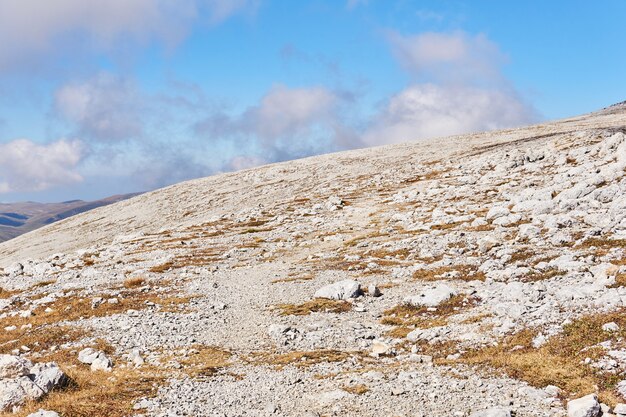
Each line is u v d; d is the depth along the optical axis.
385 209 67.19
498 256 35.12
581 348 17.50
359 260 42.56
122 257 57.19
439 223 51.53
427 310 27.22
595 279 24.11
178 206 124.00
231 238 63.91
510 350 19.30
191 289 37.94
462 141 147.75
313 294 33.72
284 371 19.94
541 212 44.72
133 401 16.94
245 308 31.91
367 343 23.52
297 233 61.28
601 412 13.45
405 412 14.91
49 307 35.06
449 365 18.94
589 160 65.69
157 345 24.97
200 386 18.62
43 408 16.16
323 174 126.50
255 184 132.25
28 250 114.06
